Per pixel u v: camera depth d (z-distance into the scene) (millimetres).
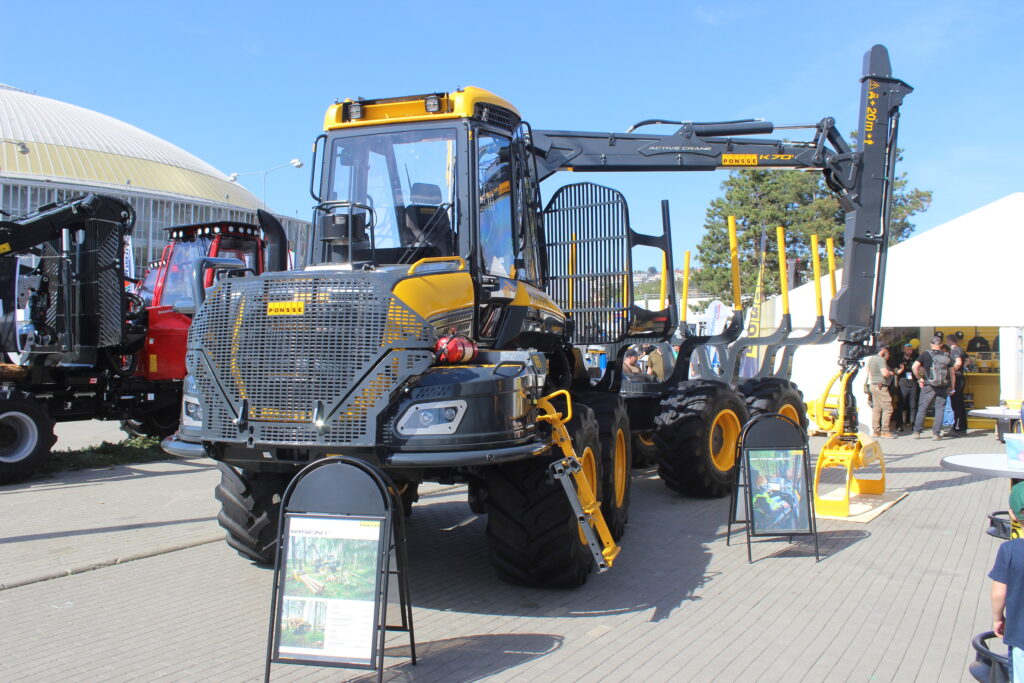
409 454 4125
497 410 4281
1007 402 12953
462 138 5293
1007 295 13430
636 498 8562
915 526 7223
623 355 8016
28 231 9156
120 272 9773
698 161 9094
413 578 5535
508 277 5484
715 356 12508
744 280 38812
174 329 10820
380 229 5379
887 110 8773
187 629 4531
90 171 45625
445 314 4559
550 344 6445
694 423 8180
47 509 7617
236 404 4371
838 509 7578
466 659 4109
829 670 4035
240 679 3852
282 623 3658
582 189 8406
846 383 8148
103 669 3951
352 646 3566
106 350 10195
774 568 5879
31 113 49656
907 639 4469
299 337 4281
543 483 4930
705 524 7320
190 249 11117
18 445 8977
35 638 4371
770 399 9359
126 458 10477
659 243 8703
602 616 4789
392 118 5484
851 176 8703
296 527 3742
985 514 7723
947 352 14367
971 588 5406
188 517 7312
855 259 8547
